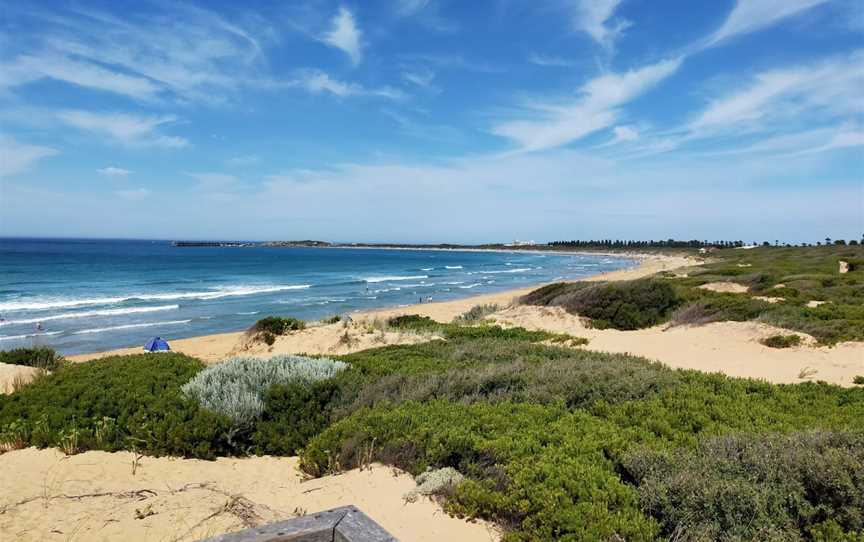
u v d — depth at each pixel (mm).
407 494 5188
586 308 22359
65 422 7117
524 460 5281
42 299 38719
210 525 4492
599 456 5523
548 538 4180
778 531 3994
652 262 110000
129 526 4445
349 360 11625
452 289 53375
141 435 6867
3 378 11359
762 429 6430
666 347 16219
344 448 6266
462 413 7043
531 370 9602
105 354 21469
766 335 15266
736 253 94625
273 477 6137
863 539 3811
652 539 4121
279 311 35750
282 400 8016
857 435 5266
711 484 4457
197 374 9125
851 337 13875
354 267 90688
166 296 42719
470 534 4453
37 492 5141
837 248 69750
